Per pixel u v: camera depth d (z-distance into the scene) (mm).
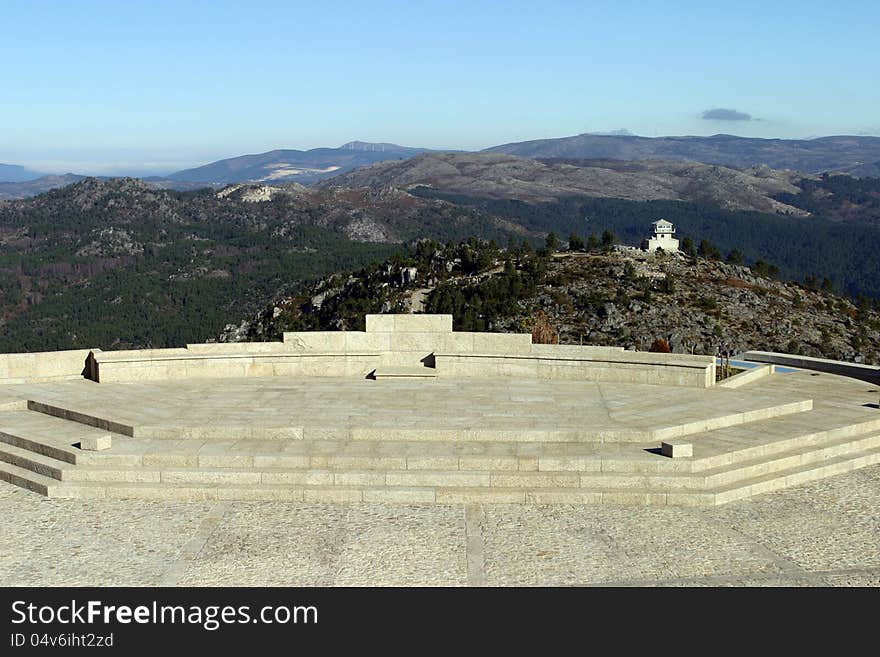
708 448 15148
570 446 15281
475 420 16359
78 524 12945
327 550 12031
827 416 17516
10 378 19969
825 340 109250
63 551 12023
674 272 128875
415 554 11898
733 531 12766
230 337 172125
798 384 20766
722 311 114500
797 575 11312
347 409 17312
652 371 20062
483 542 12328
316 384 20078
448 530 12742
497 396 18688
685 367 19688
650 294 115000
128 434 15781
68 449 14898
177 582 11102
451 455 14602
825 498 14242
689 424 16078
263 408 17375
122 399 18219
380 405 17719
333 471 14289
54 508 13586
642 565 11602
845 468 15656
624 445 15391
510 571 11398
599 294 115875
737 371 23859
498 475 14117
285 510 13477
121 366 20172
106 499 13945
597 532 12703
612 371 20391
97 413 16797
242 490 13891
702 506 13750
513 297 115625
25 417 17406
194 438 15578
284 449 14961
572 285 120312
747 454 15078
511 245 148750
